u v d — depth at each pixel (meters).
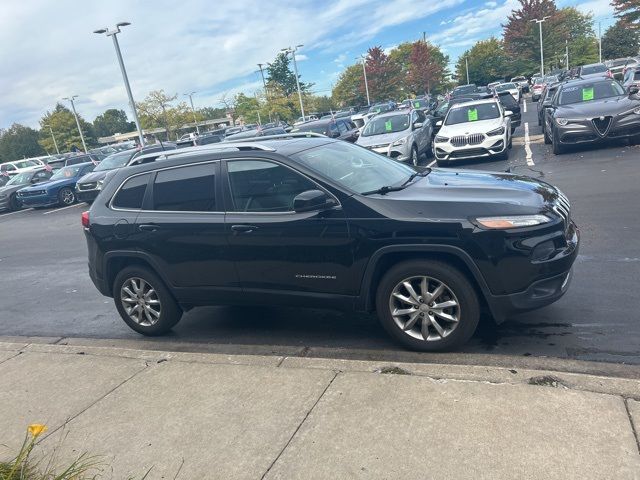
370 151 5.60
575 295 5.12
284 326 5.39
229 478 3.02
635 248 6.09
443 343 4.21
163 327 5.41
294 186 4.53
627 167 10.54
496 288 4.00
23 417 3.99
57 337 6.01
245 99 62.84
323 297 4.52
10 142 100.62
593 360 3.96
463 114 15.12
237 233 4.68
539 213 4.03
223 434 3.41
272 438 3.30
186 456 3.25
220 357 4.49
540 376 3.57
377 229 4.16
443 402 3.40
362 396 3.59
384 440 3.12
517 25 71.75
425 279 4.17
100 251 5.44
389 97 75.00
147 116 49.00
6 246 13.13
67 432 3.70
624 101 12.91
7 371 4.83
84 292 7.75
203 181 4.91
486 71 84.12
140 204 5.24
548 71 76.50
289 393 3.77
